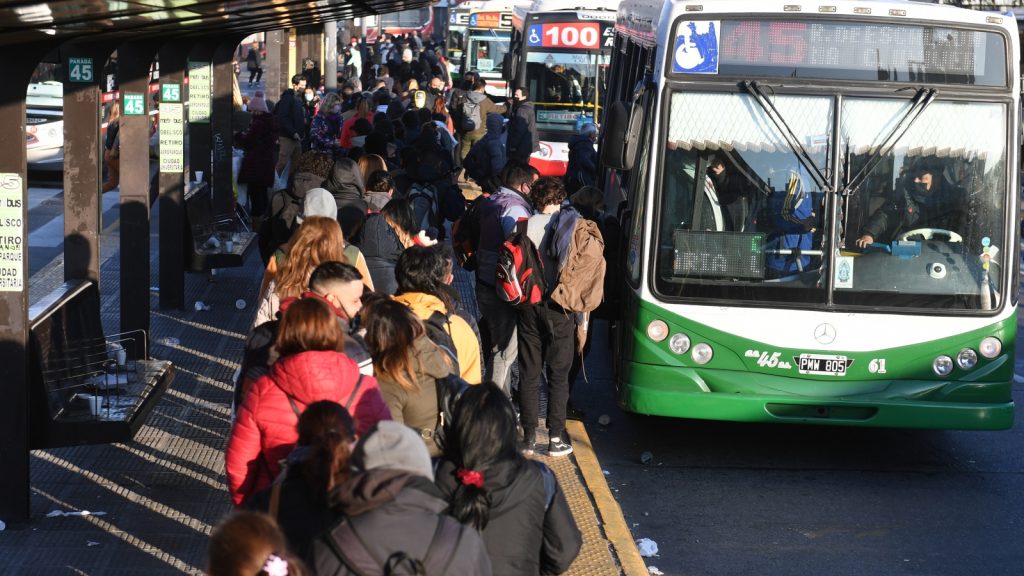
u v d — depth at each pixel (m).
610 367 12.35
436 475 4.39
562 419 9.20
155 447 8.81
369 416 4.96
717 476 9.30
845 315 9.01
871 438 10.43
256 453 4.98
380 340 5.52
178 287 13.07
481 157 18.98
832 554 7.82
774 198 9.01
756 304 9.02
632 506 8.61
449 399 5.54
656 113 9.03
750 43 8.98
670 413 9.10
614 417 10.72
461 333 6.59
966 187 9.00
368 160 11.28
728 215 9.04
